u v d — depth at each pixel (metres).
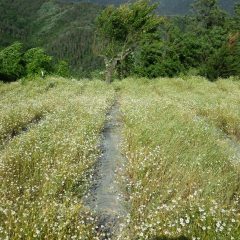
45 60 43.59
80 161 8.09
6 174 7.17
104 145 11.03
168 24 46.22
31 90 25.11
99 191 7.53
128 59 44.47
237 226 5.45
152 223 5.39
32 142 9.49
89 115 13.67
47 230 5.12
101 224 6.07
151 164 8.15
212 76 40.06
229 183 7.35
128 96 22.20
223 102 19.88
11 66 43.16
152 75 42.59
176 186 7.14
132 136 10.69
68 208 5.73
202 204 6.07
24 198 6.16
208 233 5.31
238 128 13.79
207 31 58.97
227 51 40.38
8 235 4.96
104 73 45.47
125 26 40.78
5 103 18.38
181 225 5.60
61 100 18.59
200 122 12.80
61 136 10.13
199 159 8.50
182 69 42.66
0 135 10.62
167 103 17.02
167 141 9.97
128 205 6.84
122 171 8.30
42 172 7.43
